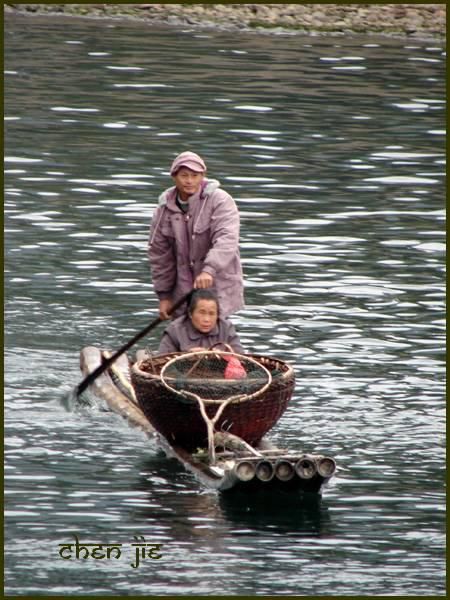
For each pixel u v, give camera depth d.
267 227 62.66
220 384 38.03
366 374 45.19
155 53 103.94
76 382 44.97
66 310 51.41
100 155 74.81
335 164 75.12
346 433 40.16
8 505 34.75
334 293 53.78
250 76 97.25
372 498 35.72
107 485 36.31
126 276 55.56
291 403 42.47
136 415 41.84
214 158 75.00
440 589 30.58
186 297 41.91
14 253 57.72
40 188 67.94
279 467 34.88
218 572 31.23
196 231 44.28
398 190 70.56
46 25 113.94
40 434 40.16
